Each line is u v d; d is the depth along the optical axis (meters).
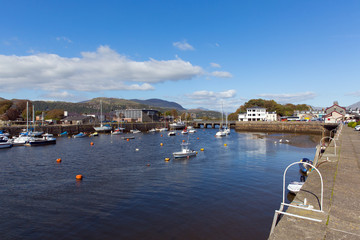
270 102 169.38
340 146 32.69
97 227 17.45
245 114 149.75
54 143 67.00
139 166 37.16
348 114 136.50
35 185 27.20
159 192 24.84
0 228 17.30
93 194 24.25
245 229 17.08
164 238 15.95
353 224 8.74
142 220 18.52
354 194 12.40
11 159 43.16
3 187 26.47
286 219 9.14
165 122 152.25
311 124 104.62
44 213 19.78
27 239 15.91
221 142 70.56
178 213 19.75
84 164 38.62
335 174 16.86
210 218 18.83
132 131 112.56
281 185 27.00
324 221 8.95
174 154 43.50
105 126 110.50
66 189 25.81
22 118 130.25
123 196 23.67
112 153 49.91
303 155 46.50
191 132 111.88
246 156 45.75
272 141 72.06
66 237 16.14
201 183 27.94
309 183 14.57
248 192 24.73
